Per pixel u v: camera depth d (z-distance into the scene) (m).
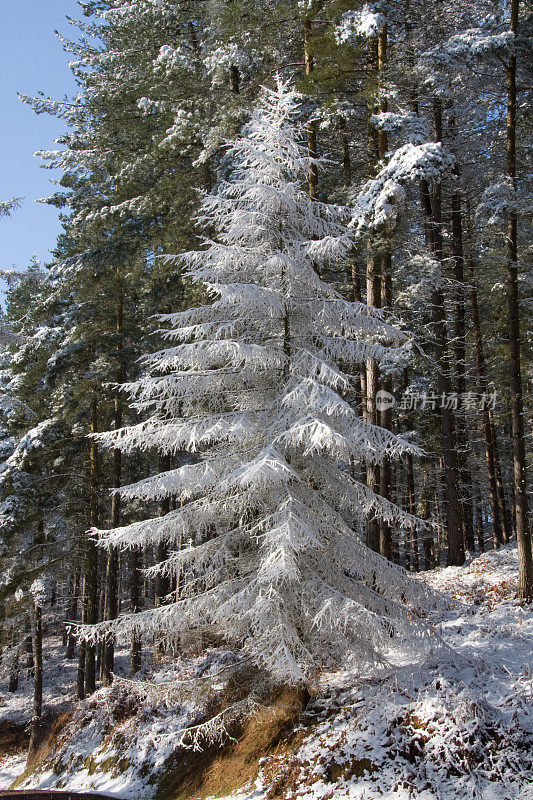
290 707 9.44
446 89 15.49
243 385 9.92
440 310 18.44
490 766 7.14
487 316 24.64
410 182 14.24
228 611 8.37
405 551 31.36
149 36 18.41
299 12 14.91
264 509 9.24
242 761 9.50
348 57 13.87
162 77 17.52
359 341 9.26
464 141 18.02
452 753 7.36
